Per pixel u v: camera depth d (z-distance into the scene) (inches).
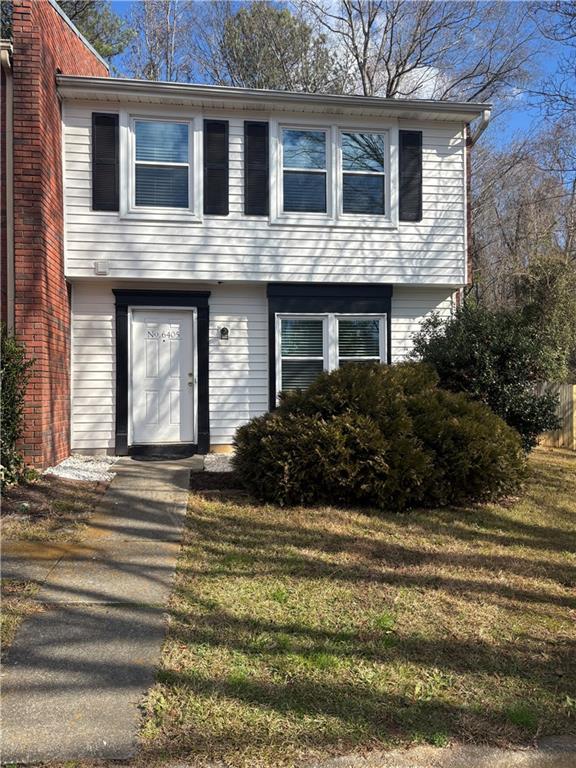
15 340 280.5
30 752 103.5
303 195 401.7
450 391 343.3
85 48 434.0
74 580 180.2
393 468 263.1
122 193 374.0
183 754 103.9
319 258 400.8
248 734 109.0
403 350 425.4
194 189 382.6
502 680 130.6
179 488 287.9
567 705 122.0
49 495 266.5
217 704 117.6
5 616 154.6
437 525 247.9
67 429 370.0
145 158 380.8
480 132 414.0
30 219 309.1
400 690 124.8
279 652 138.9
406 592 177.3
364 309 412.2
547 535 243.6
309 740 108.0
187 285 397.1
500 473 277.7
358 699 120.8
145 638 144.4
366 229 405.4
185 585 177.8
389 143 407.2
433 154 414.3
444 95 845.8
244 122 389.7
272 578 184.7
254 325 406.3
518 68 812.6
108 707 116.1
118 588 174.9
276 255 394.9
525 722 115.0
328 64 864.3
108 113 372.5
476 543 228.5
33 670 129.1
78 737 107.3
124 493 276.8
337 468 258.7
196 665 132.0
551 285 765.9
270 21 878.4
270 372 403.2
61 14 358.6
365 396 277.1
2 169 310.5
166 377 396.5
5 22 494.0
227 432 402.0
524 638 151.2
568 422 535.2
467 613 164.6
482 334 359.3
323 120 399.2
